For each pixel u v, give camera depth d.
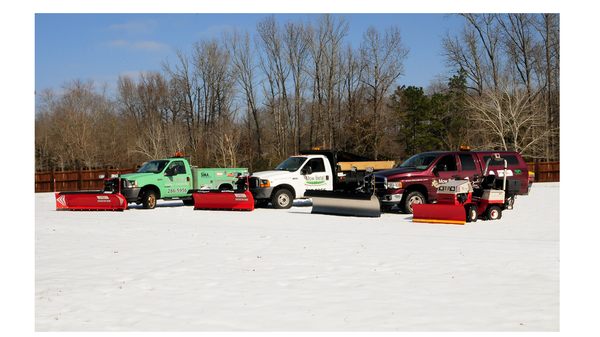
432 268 9.73
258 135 61.59
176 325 6.86
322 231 14.67
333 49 57.47
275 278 9.12
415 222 16.58
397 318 7.00
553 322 6.82
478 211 16.81
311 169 21.91
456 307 7.43
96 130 66.69
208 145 58.59
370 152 53.62
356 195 18.31
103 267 10.16
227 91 63.31
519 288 8.34
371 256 10.89
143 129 63.50
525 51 52.94
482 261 10.26
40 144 67.81
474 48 55.28
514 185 17.25
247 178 21.59
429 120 56.97
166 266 10.17
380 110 56.31
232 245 12.44
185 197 23.52
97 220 18.16
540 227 15.16
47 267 10.17
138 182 22.36
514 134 43.66
